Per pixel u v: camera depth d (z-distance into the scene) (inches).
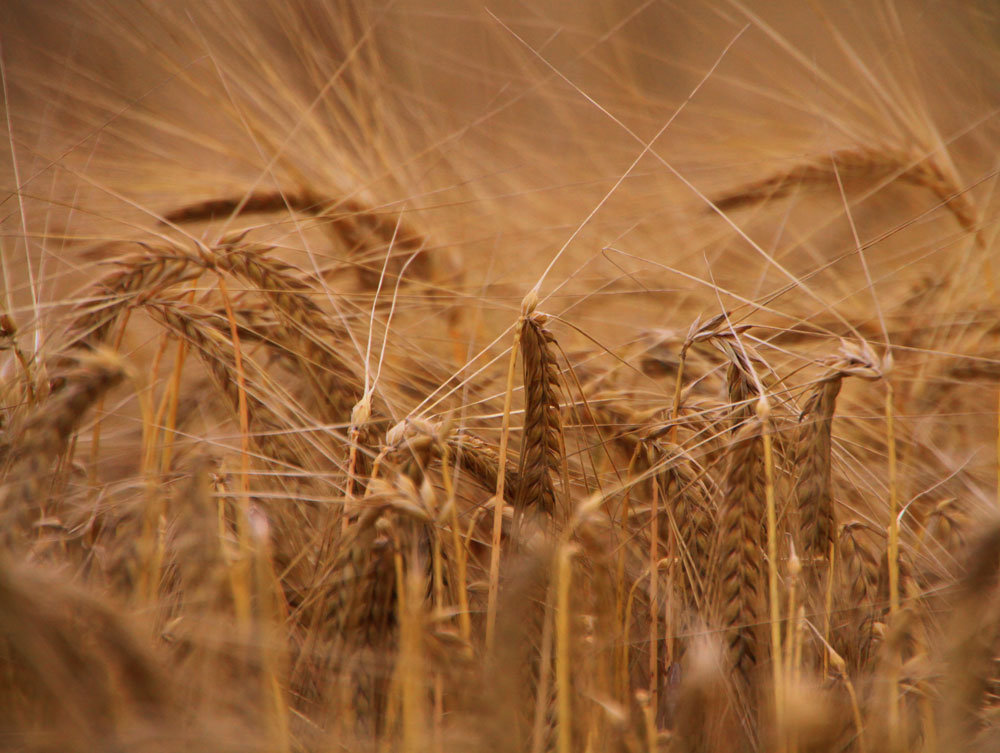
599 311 93.5
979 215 94.9
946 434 90.0
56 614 81.4
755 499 84.4
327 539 84.7
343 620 83.4
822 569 84.9
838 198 103.5
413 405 88.6
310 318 87.7
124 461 89.4
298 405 87.4
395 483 83.4
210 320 87.4
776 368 89.4
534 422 85.0
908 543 86.4
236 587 83.3
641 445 86.0
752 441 84.4
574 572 84.4
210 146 105.0
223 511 85.2
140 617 83.5
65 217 92.1
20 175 92.6
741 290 97.3
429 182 113.6
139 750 81.7
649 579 86.1
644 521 86.8
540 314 85.1
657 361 89.2
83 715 81.7
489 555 86.9
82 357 83.5
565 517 85.0
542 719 83.1
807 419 84.9
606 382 88.8
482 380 89.4
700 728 83.3
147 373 91.1
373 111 114.3
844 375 84.7
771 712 83.7
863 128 106.0
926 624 84.7
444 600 84.3
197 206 92.7
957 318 92.0
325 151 106.0
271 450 86.7
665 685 84.9
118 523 85.0
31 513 83.0
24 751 82.0
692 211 112.3
